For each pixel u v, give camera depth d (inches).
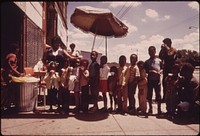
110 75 281.1
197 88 252.2
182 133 205.2
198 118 253.0
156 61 275.3
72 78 275.0
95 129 214.1
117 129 214.5
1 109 273.6
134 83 277.9
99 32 358.3
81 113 273.7
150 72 271.4
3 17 344.2
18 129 211.5
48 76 272.7
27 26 384.8
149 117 259.1
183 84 257.0
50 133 201.6
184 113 252.1
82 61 280.2
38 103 323.6
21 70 354.9
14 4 308.8
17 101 271.7
